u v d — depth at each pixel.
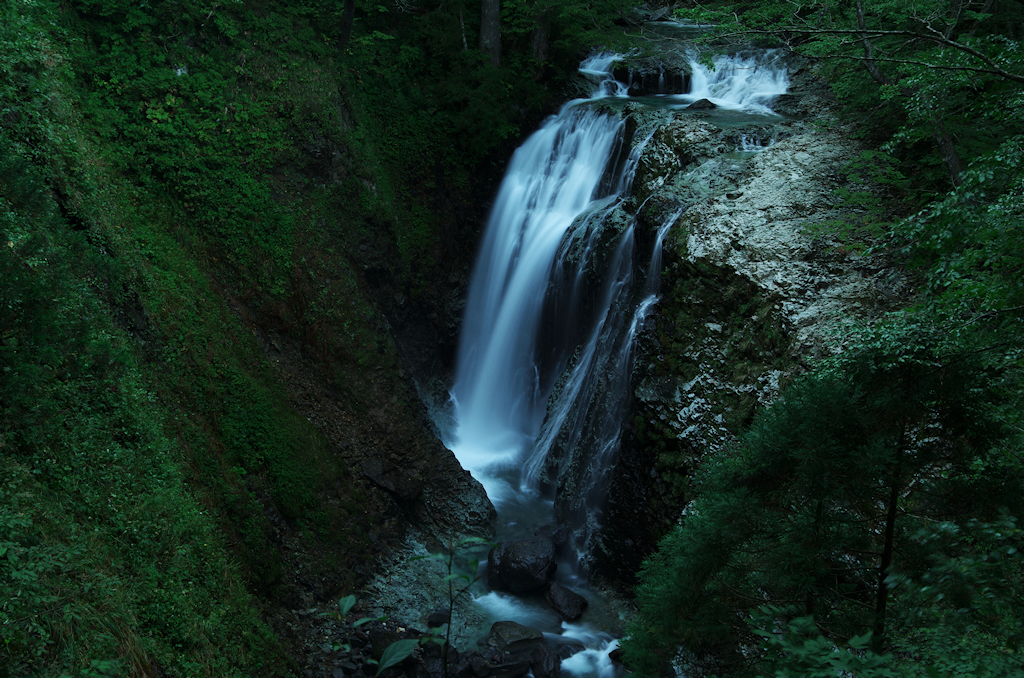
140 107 11.91
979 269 5.95
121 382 8.41
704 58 12.54
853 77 12.77
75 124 10.54
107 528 7.05
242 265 12.33
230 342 11.40
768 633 3.36
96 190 10.19
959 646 3.66
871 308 9.63
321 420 12.30
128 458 7.84
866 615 4.11
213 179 12.38
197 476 9.34
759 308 10.61
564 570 12.38
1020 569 3.66
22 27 9.95
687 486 10.60
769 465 4.39
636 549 11.41
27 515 5.95
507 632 10.18
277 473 10.80
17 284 6.83
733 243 11.34
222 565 8.59
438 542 12.41
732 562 4.61
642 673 5.27
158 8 12.59
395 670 9.39
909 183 11.22
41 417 6.94
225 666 7.46
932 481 4.14
